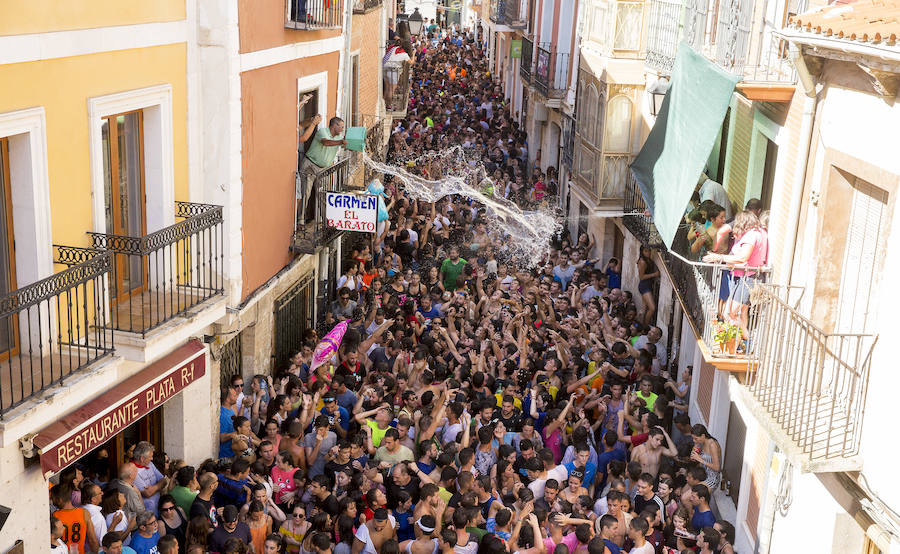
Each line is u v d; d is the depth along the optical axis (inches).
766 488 415.8
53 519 331.6
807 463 314.8
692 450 453.4
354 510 375.2
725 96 436.5
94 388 320.8
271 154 499.2
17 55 303.1
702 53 548.4
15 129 304.5
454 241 880.3
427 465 429.4
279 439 443.2
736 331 441.1
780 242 431.5
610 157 828.6
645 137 808.3
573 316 658.2
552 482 400.8
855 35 309.4
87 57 341.7
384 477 413.4
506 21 1603.1
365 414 454.0
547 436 468.8
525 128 1466.5
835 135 367.2
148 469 390.0
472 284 739.4
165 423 431.2
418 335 615.8
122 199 384.5
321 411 472.7
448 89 1846.7
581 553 373.1
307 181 549.3
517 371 523.5
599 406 506.0
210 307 397.1
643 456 447.8
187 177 426.6
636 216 730.8
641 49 803.4
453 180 1106.1
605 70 810.8
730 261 443.5
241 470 400.8
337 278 714.8
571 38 1106.7
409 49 1139.9
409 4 3479.3
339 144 547.5
